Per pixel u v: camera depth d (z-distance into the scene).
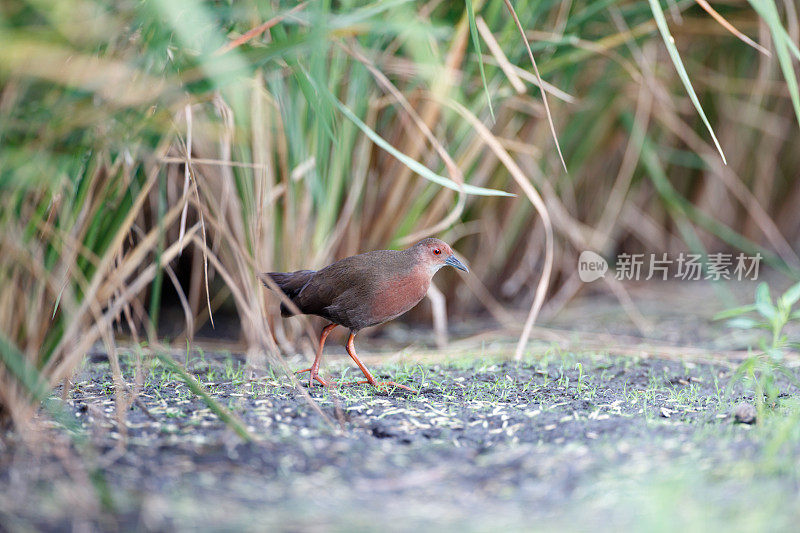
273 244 10.99
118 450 6.29
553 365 10.30
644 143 14.16
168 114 6.68
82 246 7.03
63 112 6.21
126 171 7.26
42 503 5.28
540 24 12.16
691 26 12.70
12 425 6.74
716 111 16.41
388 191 12.15
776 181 18.45
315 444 6.63
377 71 9.34
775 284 17.06
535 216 14.55
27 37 5.70
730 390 8.74
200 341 12.15
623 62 12.03
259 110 9.97
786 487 5.55
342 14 8.64
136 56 6.82
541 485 5.76
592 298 16.22
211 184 10.61
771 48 14.47
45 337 7.29
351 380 9.21
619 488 5.64
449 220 10.23
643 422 7.28
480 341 12.43
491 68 11.30
